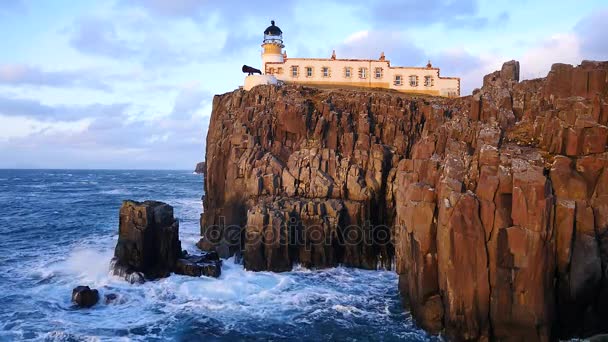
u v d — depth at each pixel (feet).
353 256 148.46
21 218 258.57
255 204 153.69
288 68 231.71
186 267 132.36
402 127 169.58
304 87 198.70
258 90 190.60
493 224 84.89
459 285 86.22
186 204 336.29
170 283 125.80
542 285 82.12
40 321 102.47
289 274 138.82
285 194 155.94
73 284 126.31
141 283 125.49
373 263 149.28
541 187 81.35
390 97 183.01
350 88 228.63
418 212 94.43
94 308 111.24
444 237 87.30
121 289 121.29
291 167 159.33
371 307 114.01
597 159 89.15
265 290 123.95
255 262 140.97
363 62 234.58
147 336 96.99
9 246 179.22
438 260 92.07
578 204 86.07
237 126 173.99
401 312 110.52
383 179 158.10
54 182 652.89
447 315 88.99
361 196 152.15
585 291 86.22
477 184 90.02
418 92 236.22
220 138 181.98
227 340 96.37
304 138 168.04
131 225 130.72
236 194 164.66
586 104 99.14
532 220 81.46
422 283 95.45
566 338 89.04
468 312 85.81
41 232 213.05
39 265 145.28
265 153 166.09
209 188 184.65
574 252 86.07
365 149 161.99
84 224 239.71
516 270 82.64
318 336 98.53
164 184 635.66
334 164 158.51
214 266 133.39
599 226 87.35
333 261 147.02
